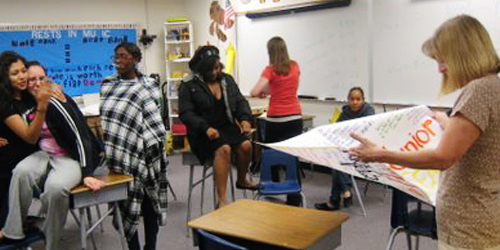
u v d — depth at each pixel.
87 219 3.82
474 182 1.44
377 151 1.45
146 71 7.41
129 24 7.19
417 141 1.60
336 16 5.17
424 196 1.52
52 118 2.53
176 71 7.43
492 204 1.44
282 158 3.68
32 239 2.48
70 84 6.83
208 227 1.93
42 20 6.61
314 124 5.62
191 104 3.40
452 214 1.49
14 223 2.42
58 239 2.53
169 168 6.06
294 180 3.68
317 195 4.65
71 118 2.57
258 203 2.25
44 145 2.57
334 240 1.96
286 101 3.90
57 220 2.50
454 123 1.41
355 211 4.12
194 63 3.44
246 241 1.88
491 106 1.37
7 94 2.47
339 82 5.26
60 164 2.54
